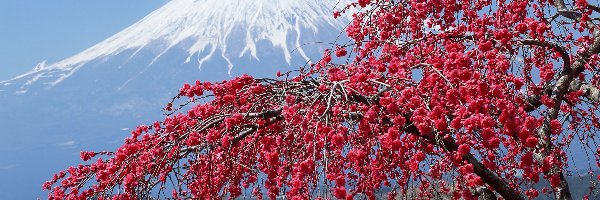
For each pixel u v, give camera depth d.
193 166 4.52
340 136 3.46
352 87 4.24
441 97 4.01
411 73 4.55
